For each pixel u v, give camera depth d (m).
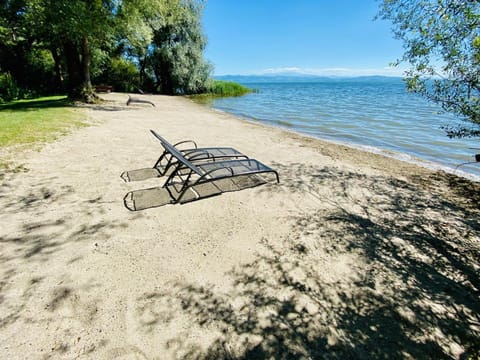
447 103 3.04
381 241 3.31
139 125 9.64
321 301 2.34
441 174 6.04
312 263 2.84
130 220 3.44
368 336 2.03
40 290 2.26
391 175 5.84
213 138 8.45
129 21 12.52
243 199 4.27
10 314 2.03
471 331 2.12
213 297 2.32
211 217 3.66
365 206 4.27
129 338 1.91
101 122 9.56
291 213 3.92
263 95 37.12
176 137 8.23
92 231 3.15
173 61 28.34
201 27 29.05
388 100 29.31
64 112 10.71
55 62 21.00
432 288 2.56
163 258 2.77
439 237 3.45
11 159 5.17
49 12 10.70
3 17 14.27
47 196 3.89
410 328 2.12
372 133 11.10
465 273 2.80
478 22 2.45
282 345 1.93
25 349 1.78
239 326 2.06
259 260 2.84
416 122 13.67
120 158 5.79
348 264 2.85
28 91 18.16
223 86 35.62
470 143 9.41
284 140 8.84
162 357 1.79
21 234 3.00
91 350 1.80
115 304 2.18
